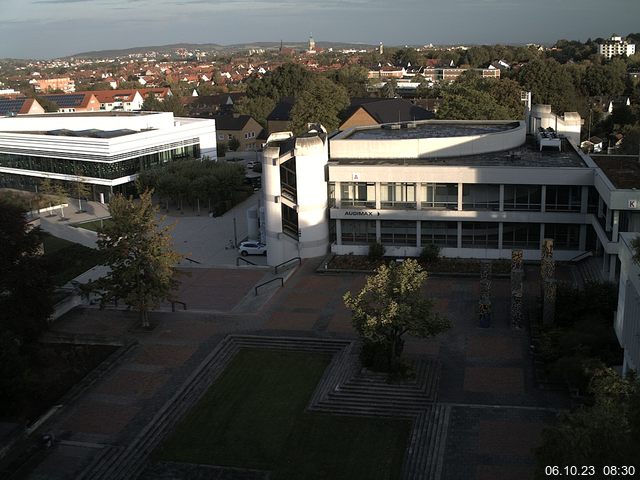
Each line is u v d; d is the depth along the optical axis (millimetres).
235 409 39625
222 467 34500
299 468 34188
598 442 22016
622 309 36969
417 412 38281
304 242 63812
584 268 57531
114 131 101875
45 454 35750
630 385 25188
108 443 36625
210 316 52469
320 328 49281
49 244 73250
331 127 113312
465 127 80062
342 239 65312
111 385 42625
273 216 64062
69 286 61812
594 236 59781
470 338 46562
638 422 22391
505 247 61906
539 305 49500
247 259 68250
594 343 40844
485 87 115562
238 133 141875
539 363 42094
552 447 22859
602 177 54375
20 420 37688
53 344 49031
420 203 62656
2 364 37594
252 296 56406
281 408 39562
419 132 76875
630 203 49062
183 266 65062
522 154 67875
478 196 61406
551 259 46500
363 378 40719
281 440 36562
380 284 40125
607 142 133500
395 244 64250
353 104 133375
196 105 199750
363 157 68062
